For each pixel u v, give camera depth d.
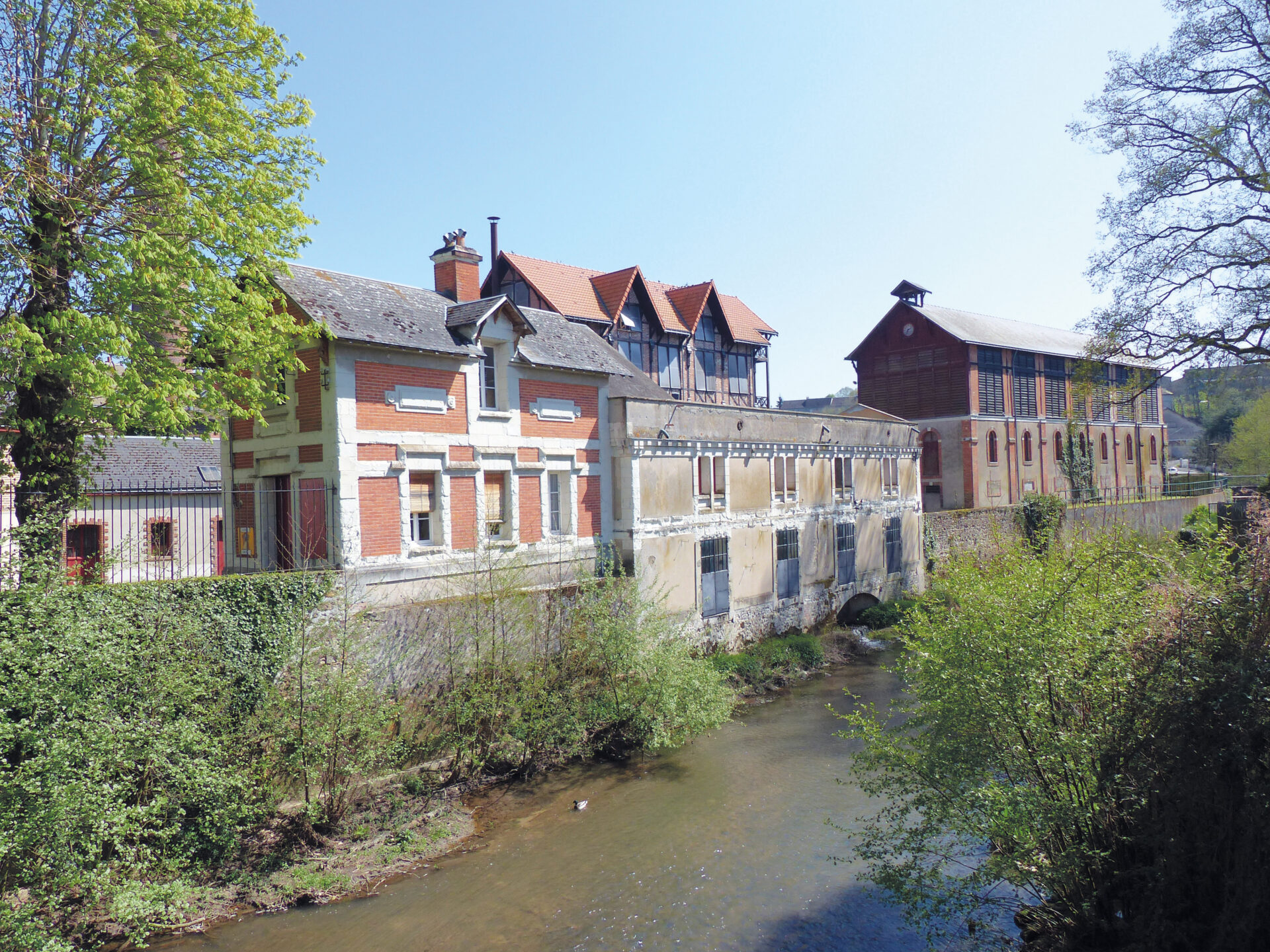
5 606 9.48
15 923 8.57
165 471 23.06
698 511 21.47
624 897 10.96
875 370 44.09
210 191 13.57
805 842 12.47
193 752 10.66
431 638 14.50
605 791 14.47
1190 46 17.59
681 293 36.22
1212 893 7.48
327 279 16.23
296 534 15.26
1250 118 16.75
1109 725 8.24
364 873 11.47
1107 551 9.83
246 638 12.23
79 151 12.77
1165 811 7.68
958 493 40.38
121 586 10.95
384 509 15.04
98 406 12.77
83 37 12.51
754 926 10.25
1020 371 43.78
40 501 12.00
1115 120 18.81
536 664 15.27
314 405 14.88
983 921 9.80
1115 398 20.78
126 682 10.16
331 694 12.02
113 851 10.07
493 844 12.51
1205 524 10.88
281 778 11.97
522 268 30.98
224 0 13.48
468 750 14.30
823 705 19.53
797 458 25.41
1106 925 8.24
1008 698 8.52
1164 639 8.06
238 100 13.61
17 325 10.89
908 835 9.45
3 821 8.59
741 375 38.09
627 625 16.19
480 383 16.88
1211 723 7.35
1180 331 18.56
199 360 14.22
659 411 20.47
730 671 20.45
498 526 17.22
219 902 10.65
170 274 12.26
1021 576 9.72
